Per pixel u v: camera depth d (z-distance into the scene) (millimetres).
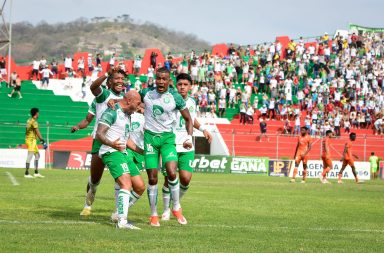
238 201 17500
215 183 27672
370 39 62469
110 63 54406
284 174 41312
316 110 51688
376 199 20188
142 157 13578
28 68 53719
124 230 10328
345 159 32844
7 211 12938
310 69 58406
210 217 13117
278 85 54719
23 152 38844
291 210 15297
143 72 56625
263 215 13828
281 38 60656
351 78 56500
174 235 9906
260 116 51688
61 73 54656
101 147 11000
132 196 11617
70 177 27812
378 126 52875
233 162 41125
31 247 8344
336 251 8805
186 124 12078
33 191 18859
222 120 51344
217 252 8398
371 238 10344
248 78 55844
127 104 10992
